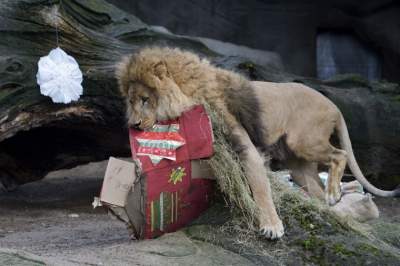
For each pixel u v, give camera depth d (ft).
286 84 27.02
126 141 36.86
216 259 20.90
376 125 42.19
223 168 22.06
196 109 22.08
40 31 31.65
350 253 21.22
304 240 21.68
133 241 22.65
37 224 31.78
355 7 63.36
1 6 30.94
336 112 27.84
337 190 26.86
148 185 21.77
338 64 65.26
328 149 27.35
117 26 39.93
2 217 33.37
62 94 30.83
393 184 42.98
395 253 22.16
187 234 22.47
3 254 18.08
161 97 21.86
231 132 22.43
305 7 64.44
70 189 43.68
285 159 27.78
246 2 64.23
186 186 22.38
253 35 64.59
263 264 21.03
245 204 21.84
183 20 63.21
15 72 30.35
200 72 22.48
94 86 32.83
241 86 23.29
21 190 42.78
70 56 31.30
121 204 21.66
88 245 23.81
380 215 35.53
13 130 31.24
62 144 37.70
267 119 25.17
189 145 21.98
